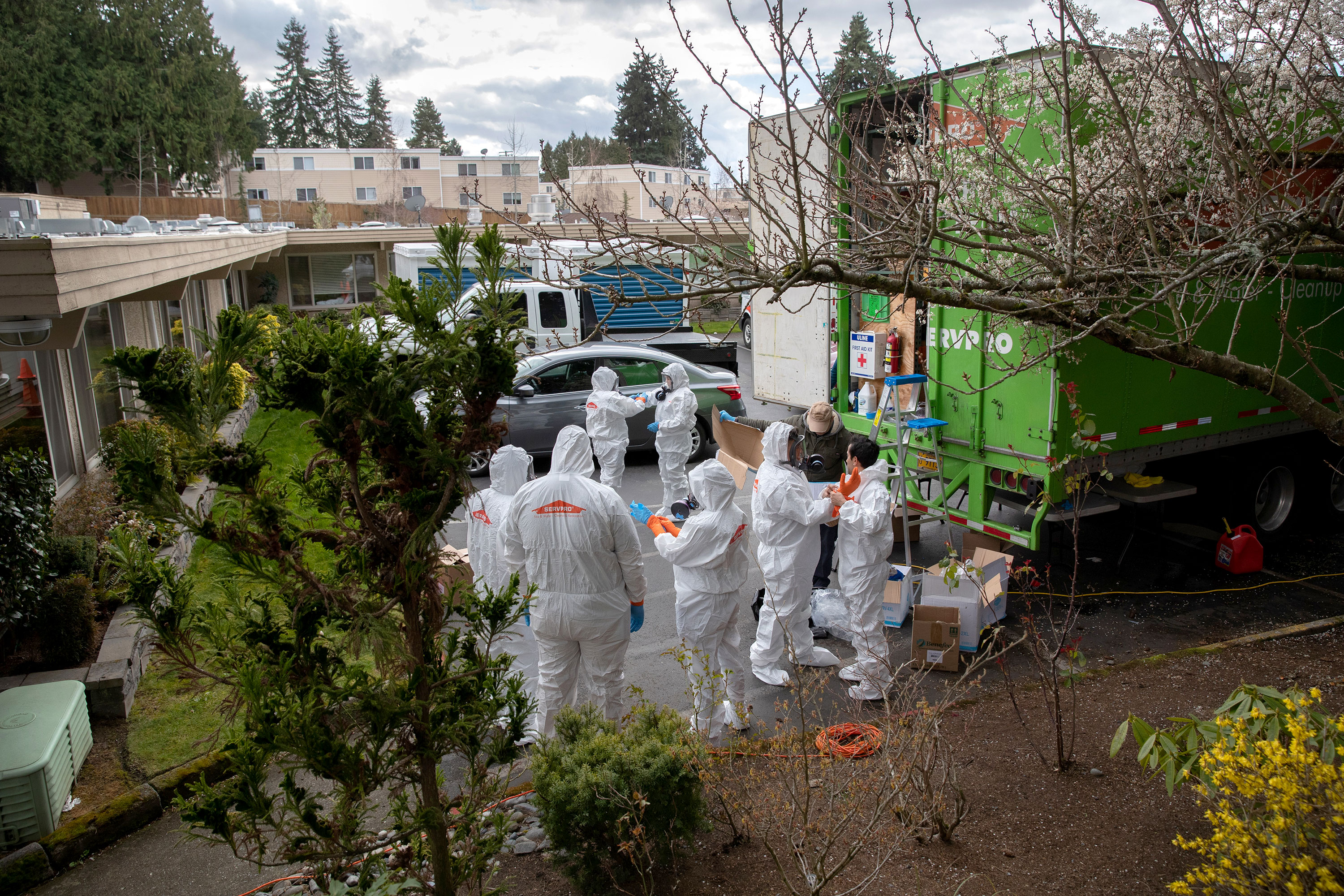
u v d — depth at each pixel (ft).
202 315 55.16
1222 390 23.67
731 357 49.37
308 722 8.82
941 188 15.02
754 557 26.99
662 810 12.12
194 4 134.21
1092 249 13.82
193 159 132.67
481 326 9.45
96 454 30.17
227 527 8.97
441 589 10.74
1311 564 25.48
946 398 23.57
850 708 17.21
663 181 129.70
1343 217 14.52
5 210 17.76
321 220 116.16
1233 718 10.67
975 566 19.11
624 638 15.30
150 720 17.20
